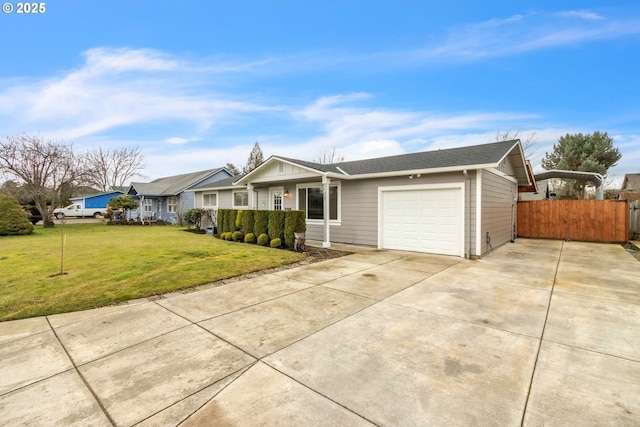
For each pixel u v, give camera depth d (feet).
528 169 41.34
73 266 23.26
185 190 71.72
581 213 40.22
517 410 7.34
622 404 7.56
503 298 15.92
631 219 40.81
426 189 30.17
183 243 36.78
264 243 35.01
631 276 20.57
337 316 13.47
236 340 11.19
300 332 11.84
